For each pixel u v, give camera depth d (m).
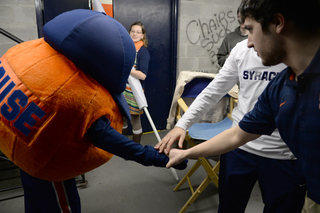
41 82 0.63
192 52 3.06
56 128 0.65
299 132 0.55
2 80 0.66
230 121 1.83
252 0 0.50
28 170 0.73
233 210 1.09
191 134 1.55
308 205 0.61
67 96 0.64
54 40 0.66
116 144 0.72
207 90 1.13
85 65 0.67
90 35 0.66
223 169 1.08
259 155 0.97
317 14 0.43
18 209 1.59
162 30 2.92
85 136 0.73
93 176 2.00
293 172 0.91
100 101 0.71
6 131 0.66
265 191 0.99
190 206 1.62
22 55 0.68
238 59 1.00
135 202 1.67
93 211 1.57
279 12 0.46
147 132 3.15
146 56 2.21
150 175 2.04
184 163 0.90
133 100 2.26
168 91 3.17
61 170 0.74
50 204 0.88
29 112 0.63
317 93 0.48
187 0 2.85
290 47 0.49
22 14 2.18
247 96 1.01
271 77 0.92
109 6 2.55
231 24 3.21
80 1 2.42
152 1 2.78
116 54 0.70
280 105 0.61
